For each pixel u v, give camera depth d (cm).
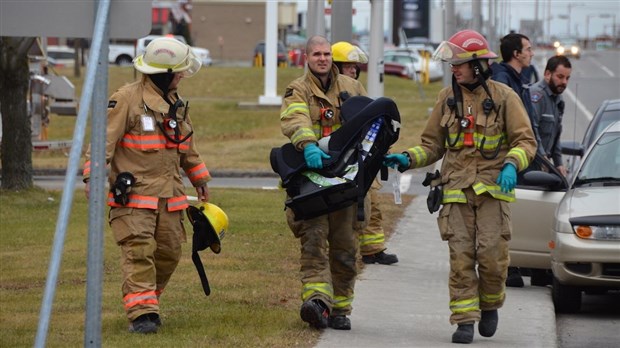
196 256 2138
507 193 2039
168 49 2027
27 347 1933
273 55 9306
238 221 3744
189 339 1977
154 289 2047
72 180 1197
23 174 4519
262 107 9269
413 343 2048
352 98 2053
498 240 2030
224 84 11294
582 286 2475
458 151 2056
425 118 8506
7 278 2711
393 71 14388
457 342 2050
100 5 1284
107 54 1307
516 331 2211
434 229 3688
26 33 1389
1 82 4456
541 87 2923
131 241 2016
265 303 2372
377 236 2992
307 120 2030
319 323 2059
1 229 3628
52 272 1190
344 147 2022
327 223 2084
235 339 1994
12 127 4481
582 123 8650
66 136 8050
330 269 2136
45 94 6562
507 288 2819
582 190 2634
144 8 1361
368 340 2059
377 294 2572
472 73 2031
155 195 2025
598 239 2434
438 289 2653
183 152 2073
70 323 2141
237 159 6444
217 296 2436
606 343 2270
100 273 1330
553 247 2517
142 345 1911
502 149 2042
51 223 3791
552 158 3028
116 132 1994
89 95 1219
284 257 3005
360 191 2005
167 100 2045
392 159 2056
